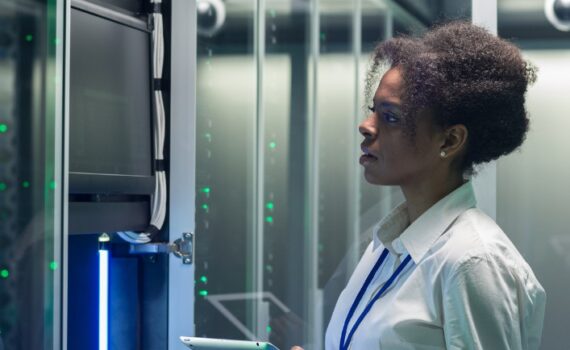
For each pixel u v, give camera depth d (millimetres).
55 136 1417
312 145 3189
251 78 2799
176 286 2143
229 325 2689
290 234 3162
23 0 1420
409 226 1150
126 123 1983
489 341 1020
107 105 1917
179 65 2141
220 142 2703
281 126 3154
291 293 3137
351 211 3225
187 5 2152
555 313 2715
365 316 1166
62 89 1428
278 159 3156
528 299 1055
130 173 1994
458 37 1119
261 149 2818
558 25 2756
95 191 1854
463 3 2414
